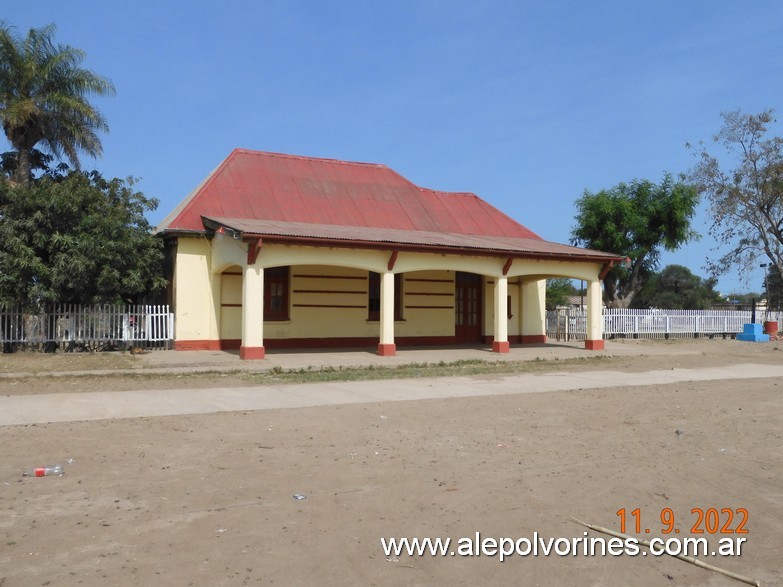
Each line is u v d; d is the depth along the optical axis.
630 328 30.91
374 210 25.11
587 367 18.89
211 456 7.97
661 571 5.07
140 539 5.35
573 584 4.82
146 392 13.10
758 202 35.97
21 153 21.20
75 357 18.23
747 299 64.31
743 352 25.09
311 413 10.95
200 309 20.95
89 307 19.64
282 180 24.77
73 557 4.99
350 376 15.98
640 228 37.03
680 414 11.18
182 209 21.97
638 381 15.64
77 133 21.33
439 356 20.69
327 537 5.48
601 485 7.04
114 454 8.01
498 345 22.00
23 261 18.09
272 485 6.83
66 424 9.80
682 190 37.00
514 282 27.06
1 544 5.21
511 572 4.98
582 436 9.34
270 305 22.64
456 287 26.00
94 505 6.15
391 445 8.65
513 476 7.29
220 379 15.27
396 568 4.96
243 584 4.61
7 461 7.64
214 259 20.77
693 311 32.62
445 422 10.25
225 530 5.57
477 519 5.98
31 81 20.84
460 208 28.03
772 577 5.00
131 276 19.58
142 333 20.30
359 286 23.95
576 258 22.56
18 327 19.11
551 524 5.92
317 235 18.30
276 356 19.55
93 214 19.09
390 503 6.34
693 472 7.60
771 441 9.18
